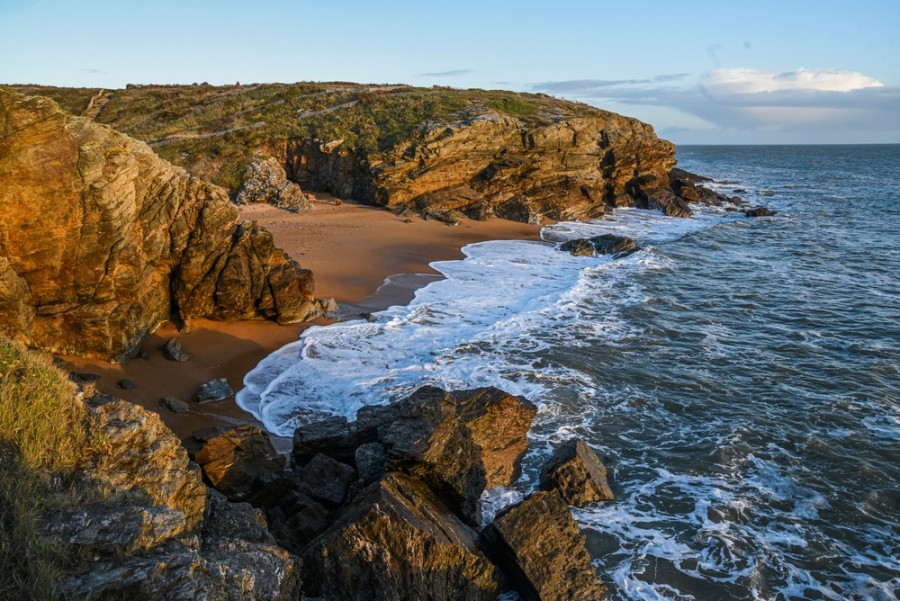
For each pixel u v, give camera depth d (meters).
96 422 8.41
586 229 44.47
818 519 12.47
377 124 51.53
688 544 11.67
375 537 9.52
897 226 47.38
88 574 6.30
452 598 9.72
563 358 19.84
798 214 53.56
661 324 23.50
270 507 11.89
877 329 23.47
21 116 15.41
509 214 46.81
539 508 10.94
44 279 16.55
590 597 10.16
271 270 22.03
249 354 19.88
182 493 8.59
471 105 55.88
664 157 57.06
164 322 20.73
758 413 16.70
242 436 12.77
